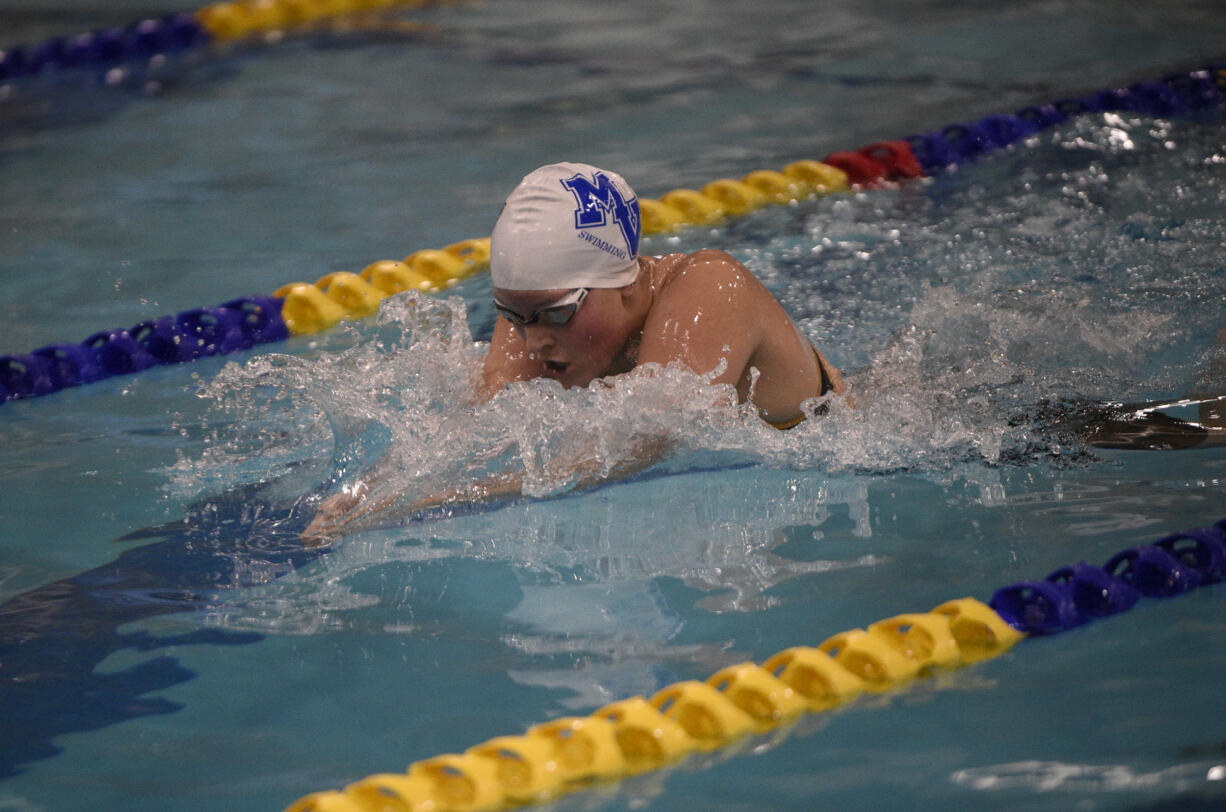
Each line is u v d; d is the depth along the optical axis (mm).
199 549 4793
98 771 3344
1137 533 4410
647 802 3064
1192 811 2854
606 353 5105
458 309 7203
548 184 4930
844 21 16750
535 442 5113
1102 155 9961
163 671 3879
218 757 3389
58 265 8922
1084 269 7285
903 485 5062
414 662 3867
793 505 4934
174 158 11812
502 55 15750
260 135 12500
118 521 5074
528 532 4832
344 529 4914
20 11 19219
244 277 8523
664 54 15469
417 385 5680
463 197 10242
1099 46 14125
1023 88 12609
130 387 6957
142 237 9523
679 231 9094
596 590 4297
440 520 4980
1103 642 3729
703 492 5129
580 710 3525
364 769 3293
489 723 3482
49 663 3947
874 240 8359
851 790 3049
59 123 13289
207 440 5992
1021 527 4555
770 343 5223
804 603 4090
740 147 11328
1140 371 5977
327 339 7547
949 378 5945
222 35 17031
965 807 2939
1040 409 5660
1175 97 11336
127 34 16250
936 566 4293
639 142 11734
